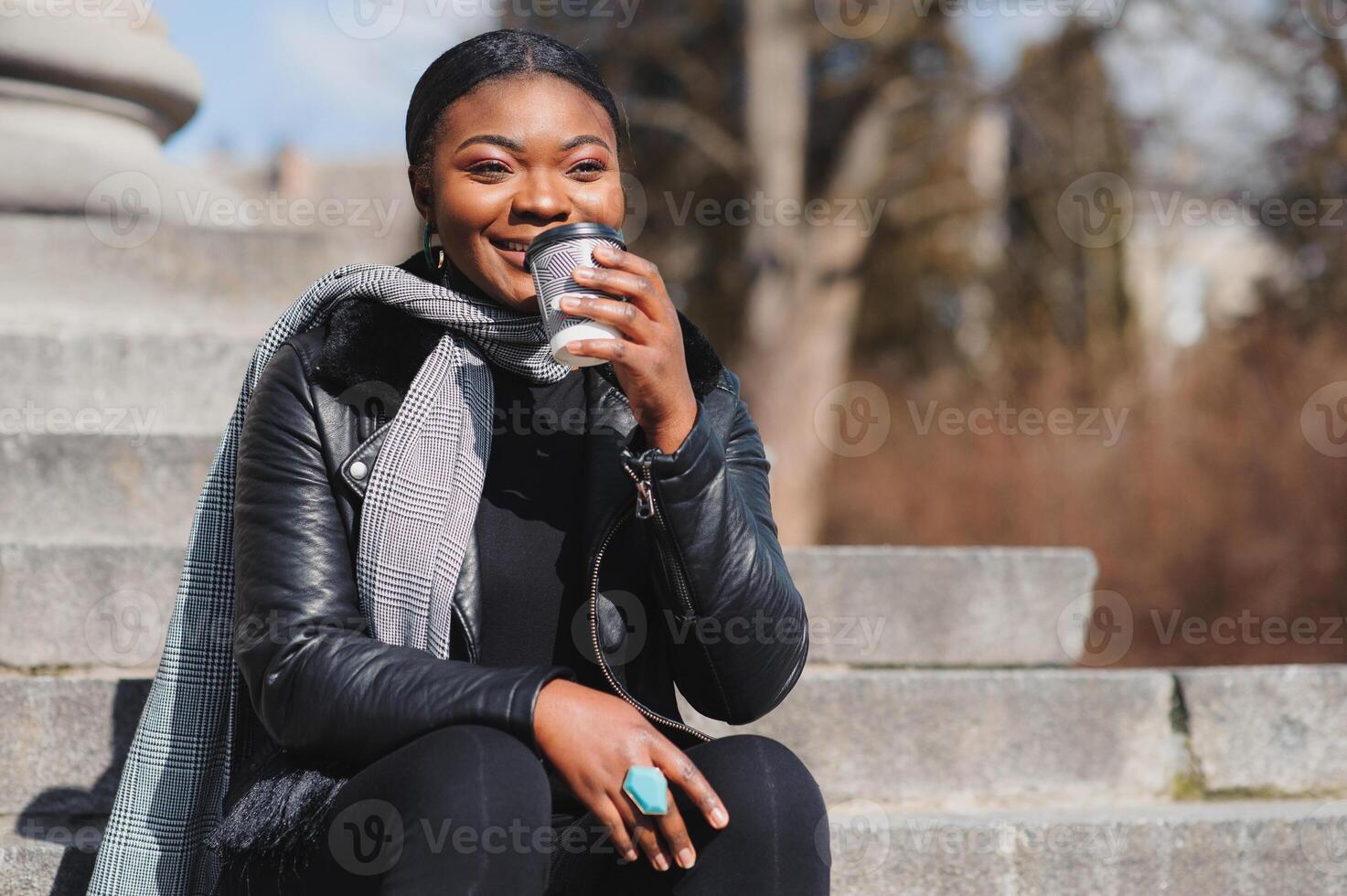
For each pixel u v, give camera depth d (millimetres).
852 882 2266
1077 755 2705
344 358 1634
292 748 1490
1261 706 2775
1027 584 3105
